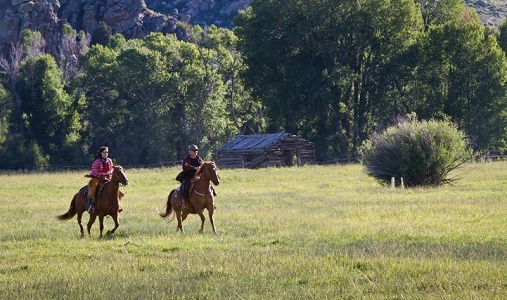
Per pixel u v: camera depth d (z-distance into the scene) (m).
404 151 40.38
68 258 18.11
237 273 14.87
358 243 18.61
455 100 81.44
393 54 83.06
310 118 83.25
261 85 86.75
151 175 58.59
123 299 12.98
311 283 13.81
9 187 48.91
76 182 53.78
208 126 98.88
